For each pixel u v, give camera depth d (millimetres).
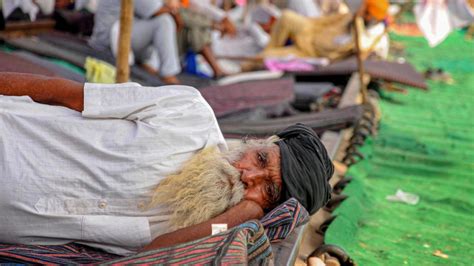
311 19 11320
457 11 8383
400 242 4453
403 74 9414
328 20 11180
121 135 3125
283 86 7430
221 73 9531
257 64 10312
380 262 4086
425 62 13953
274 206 3209
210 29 9422
